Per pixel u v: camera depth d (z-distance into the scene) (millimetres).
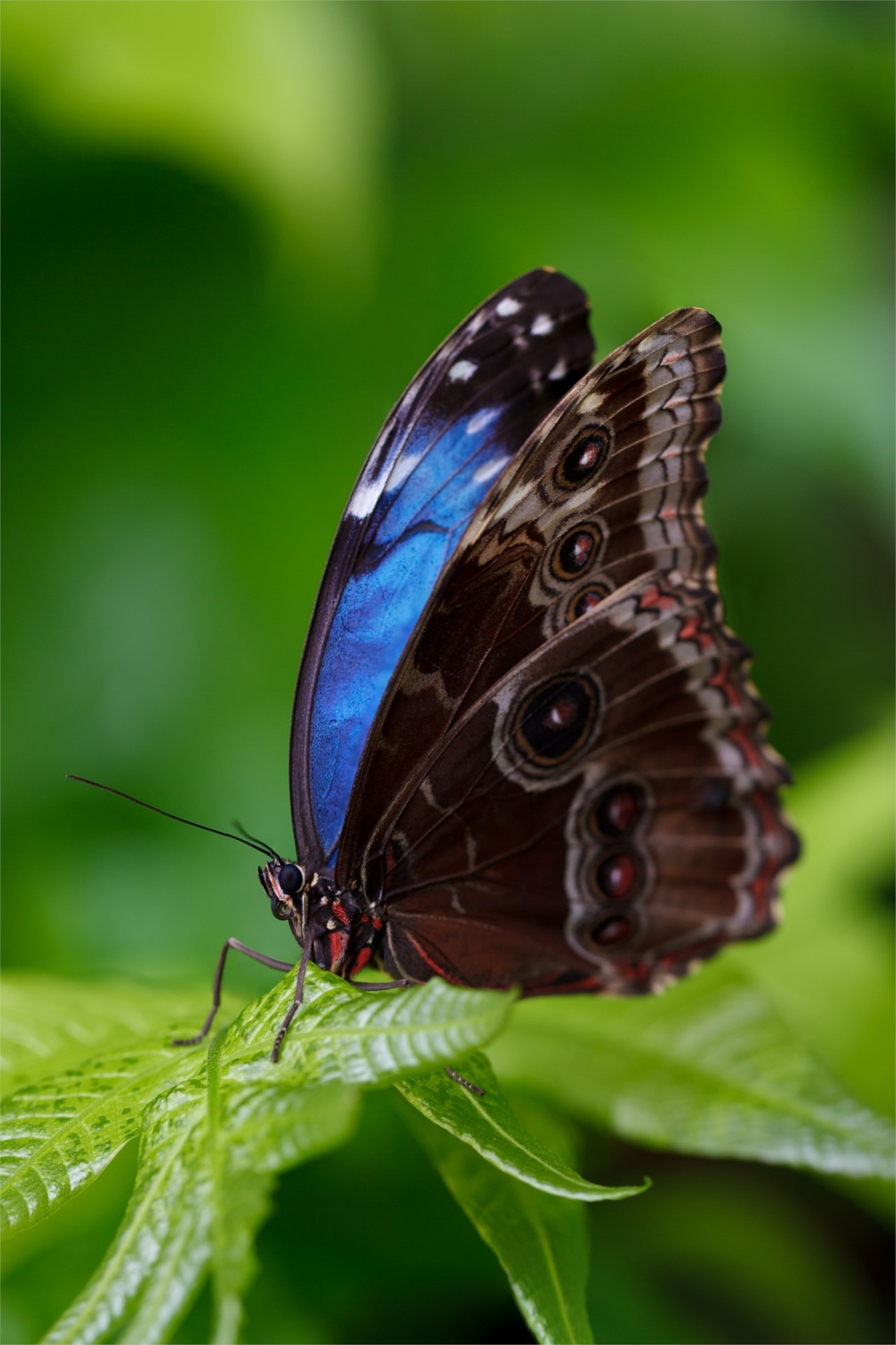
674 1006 531
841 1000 547
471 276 584
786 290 584
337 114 542
